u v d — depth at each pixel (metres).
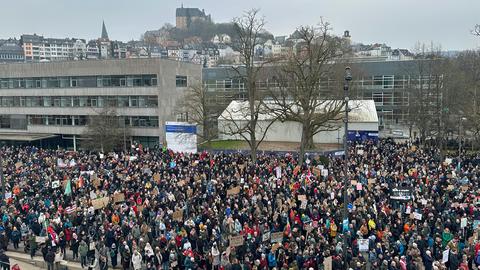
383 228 24.56
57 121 74.38
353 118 65.44
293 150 59.28
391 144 57.09
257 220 25.55
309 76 46.12
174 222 25.70
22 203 30.08
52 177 37.16
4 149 58.25
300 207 27.25
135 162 43.72
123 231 25.25
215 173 37.56
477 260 21.05
